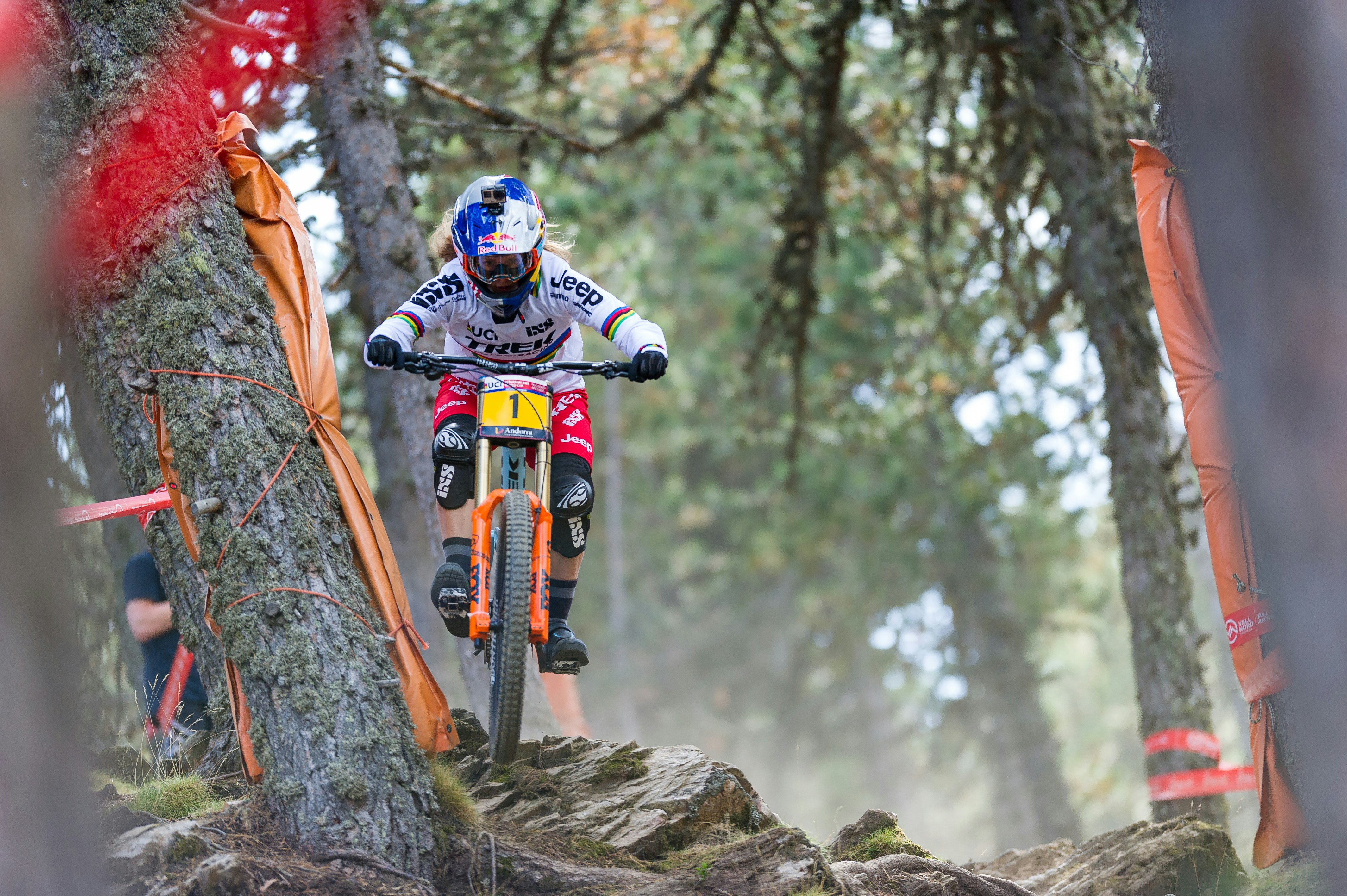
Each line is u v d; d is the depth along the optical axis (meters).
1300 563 3.80
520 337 6.60
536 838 6.27
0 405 4.14
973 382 19.00
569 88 15.77
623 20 15.57
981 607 29.64
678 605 44.81
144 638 9.15
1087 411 18.05
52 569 4.21
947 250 17.97
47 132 6.56
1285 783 7.11
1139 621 12.77
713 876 5.84
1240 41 3.95
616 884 5.81
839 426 20.20
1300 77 3.87
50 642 4.16
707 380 34.22
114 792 5.96
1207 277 4.20
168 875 5.17
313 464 6.57
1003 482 23.62
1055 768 28.50
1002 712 29.14
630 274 20.52
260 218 7.11
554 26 13.80
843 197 17.45
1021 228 13.98
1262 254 3.88
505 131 12.19
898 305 20.62
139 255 6.52
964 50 12.84
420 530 13.98
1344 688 3.75
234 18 10.83
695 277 32.09
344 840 5.58
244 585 6.05
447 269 6.45
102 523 11.84
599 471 40.09
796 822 7.69
